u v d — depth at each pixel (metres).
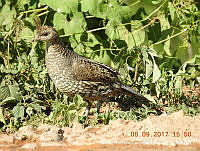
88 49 15.38
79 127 11.85
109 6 14.99
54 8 14.68
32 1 15.42
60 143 11.27
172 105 13.58
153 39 16.11
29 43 15.20
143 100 13.64
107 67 13.14
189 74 15.35
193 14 15.67
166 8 15.86
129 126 11.80
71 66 12.72
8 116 13.10
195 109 13.33
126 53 14.93
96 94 12.98
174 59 16.05
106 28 15.16
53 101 13.47
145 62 14.74
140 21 15.55
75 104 12.27
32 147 10.97
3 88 12.97
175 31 16.39
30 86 13.51
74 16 14.92
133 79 14.59
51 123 12.52
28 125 12.17
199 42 16.31
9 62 14.98
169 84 14.12
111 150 10.80
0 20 15.27
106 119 12.51
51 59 12.74
